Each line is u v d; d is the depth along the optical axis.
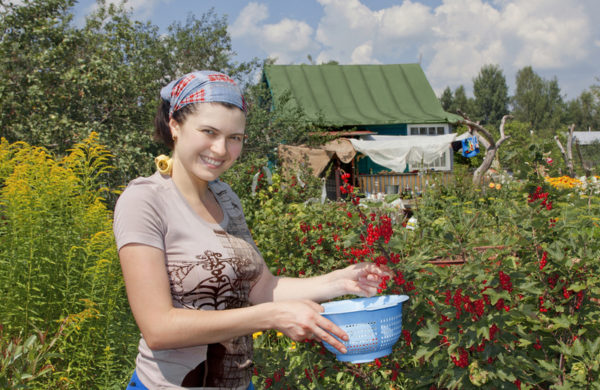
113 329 3.72
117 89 9.93
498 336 2.08
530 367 2.21
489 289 2.04
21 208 3.67
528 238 2.37
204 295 1.50
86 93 9.42
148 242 1.43
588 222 2.67
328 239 4.56
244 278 1.61
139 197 1.47
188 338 1.37
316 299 1.92
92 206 4.39
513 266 2.27
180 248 1.50
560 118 91.69
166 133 1.63
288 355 2.93
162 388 1.49
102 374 3.49
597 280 2.37
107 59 10.34
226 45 17.62
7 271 3.51
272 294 1.88
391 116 22.61
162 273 1.43
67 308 3.61
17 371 2.22
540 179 2.58
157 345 1.38
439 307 2.20
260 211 5.42
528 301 2.46
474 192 7.90
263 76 25.41
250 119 15.15
